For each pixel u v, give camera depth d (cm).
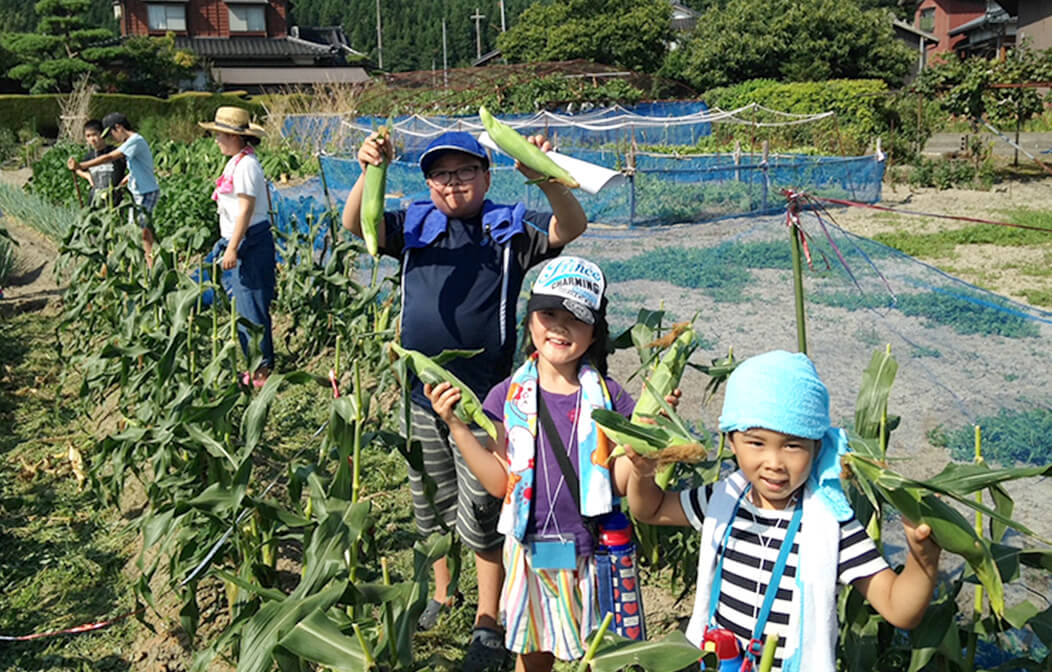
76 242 718
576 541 273
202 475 382
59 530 463
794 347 713
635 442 213
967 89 2112
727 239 1191
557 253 341
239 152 626
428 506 364
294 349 761
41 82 4538
